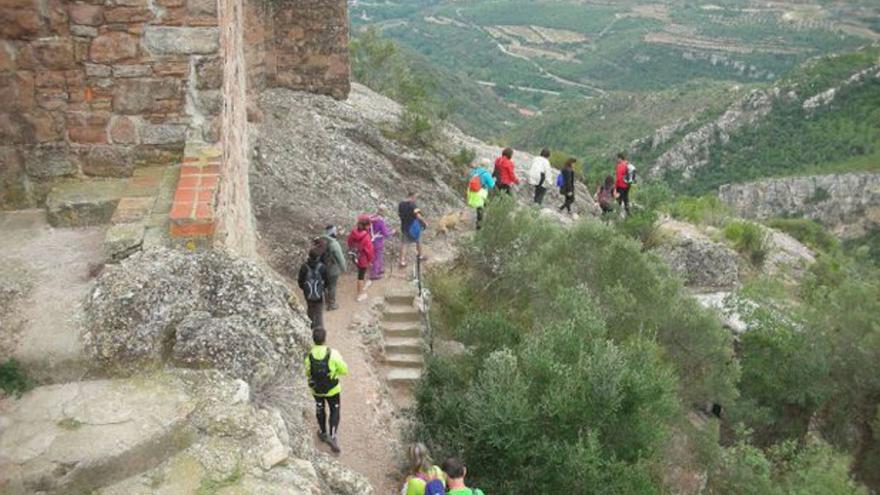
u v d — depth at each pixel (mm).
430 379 10109
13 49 6309
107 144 6641
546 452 7953
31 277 5527
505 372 8383
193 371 4871
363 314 11781
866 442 16375
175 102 6582
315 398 8008
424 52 180875
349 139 17500
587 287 11945
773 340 15398
